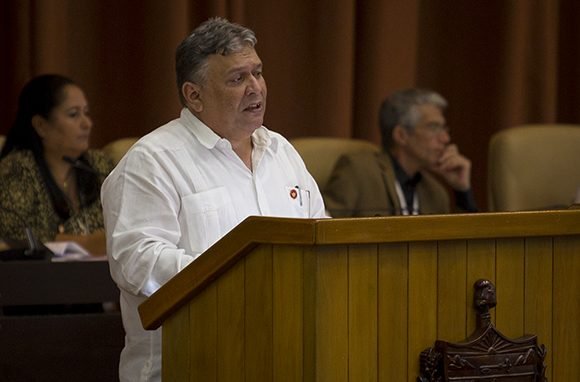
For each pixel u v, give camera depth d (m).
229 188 6.68
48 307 8.40
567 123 14.40
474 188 14.22
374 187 10.95
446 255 4.92
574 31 14.27
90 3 12.40
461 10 14.07
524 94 14.02
